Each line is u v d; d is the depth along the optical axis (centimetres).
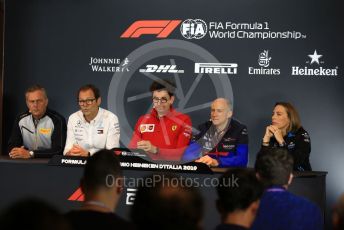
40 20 632
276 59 587
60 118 520
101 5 623
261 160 253
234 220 212
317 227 238
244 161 460
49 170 336
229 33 597
